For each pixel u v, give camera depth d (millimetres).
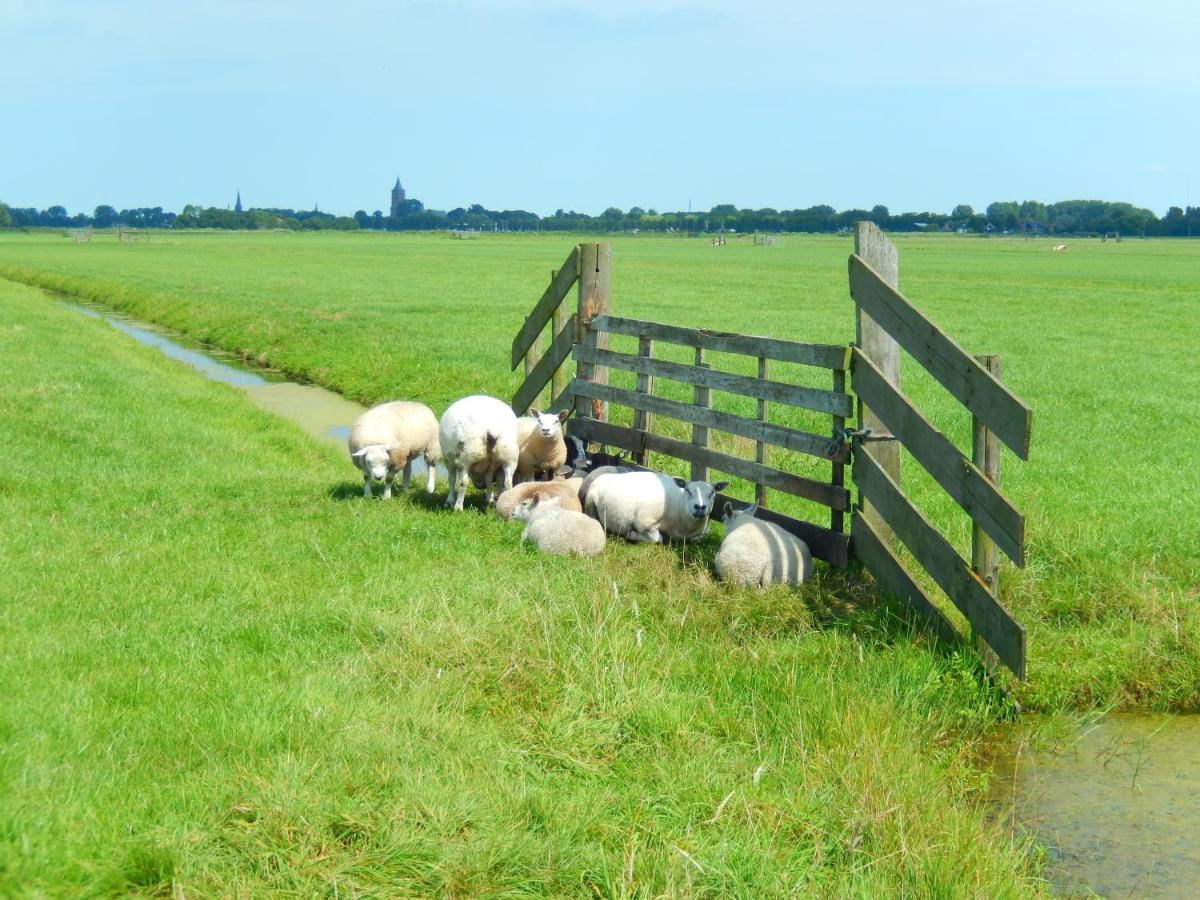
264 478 12617
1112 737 6777
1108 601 8391
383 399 21047
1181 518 10273
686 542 9820
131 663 6441
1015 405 6414
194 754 5281
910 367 23562
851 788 5430
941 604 8055
